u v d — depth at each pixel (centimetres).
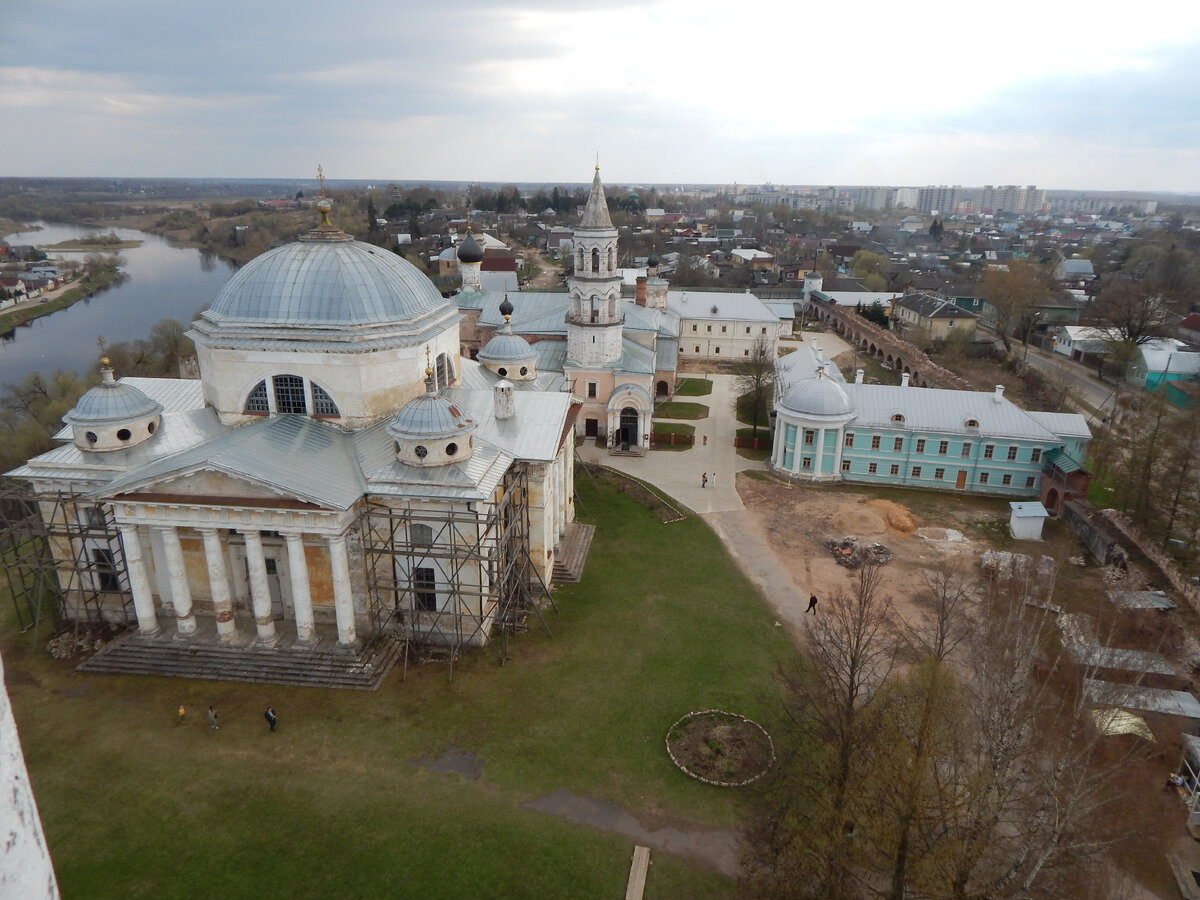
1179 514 5966
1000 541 6238
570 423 5909
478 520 4350
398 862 3291
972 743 3509
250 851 3328
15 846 461
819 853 2847
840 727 3162
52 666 4459
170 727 4009
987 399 7306
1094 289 16925
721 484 7381
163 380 5803
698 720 4134
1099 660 4144
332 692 4278
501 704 4228
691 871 3300
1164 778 3684
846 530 6406
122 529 4347
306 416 4797
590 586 5453
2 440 7525
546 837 3428
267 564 4662
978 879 2966
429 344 5138
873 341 12650
